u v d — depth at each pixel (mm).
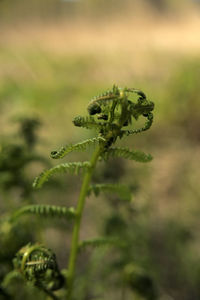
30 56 4695
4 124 1825
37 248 691
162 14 9203
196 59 4270
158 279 1113
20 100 2867
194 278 1210
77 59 4676
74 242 715
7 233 791
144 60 4234
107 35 6711
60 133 2242
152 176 1674
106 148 653
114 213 970
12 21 7434
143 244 1096
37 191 884
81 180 1491
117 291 1105
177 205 1554
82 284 989
